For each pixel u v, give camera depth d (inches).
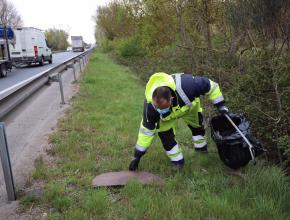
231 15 251.0
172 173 180.1
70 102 393.1
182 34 415.8
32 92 280.1
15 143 248.7
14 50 999.0
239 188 156.1
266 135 190.7
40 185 173.9
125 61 895.7
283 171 174.2
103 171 188.2
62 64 472.7
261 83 199.5
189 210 138.6
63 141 241.6
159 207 142.0
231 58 285.3
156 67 511.5
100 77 622.5
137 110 346.0
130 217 135.9
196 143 205.6
